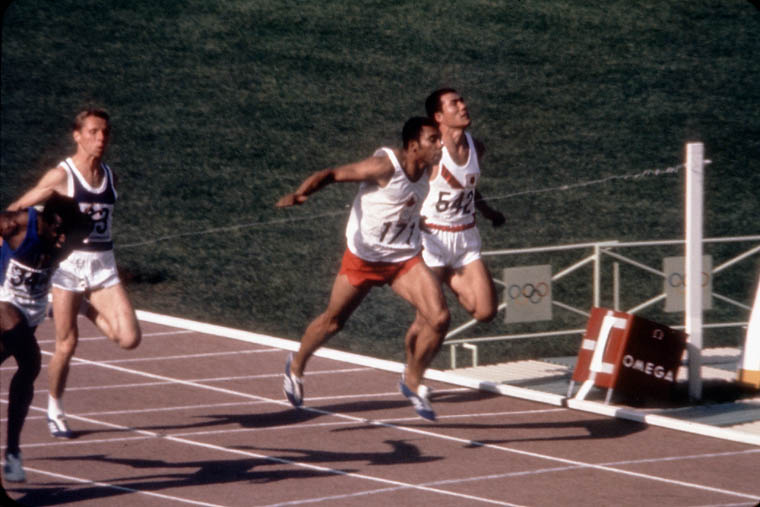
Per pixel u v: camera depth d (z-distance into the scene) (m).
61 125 61.31
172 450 23.34
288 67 69.56
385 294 38.59
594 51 72.06
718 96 66.50
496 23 75.94
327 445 23.97
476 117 63.78
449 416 26.33
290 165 56.66
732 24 75.38
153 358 30.36
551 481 21.91
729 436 24.75
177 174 54.19
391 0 79.06
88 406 26.20
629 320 26.95
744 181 55.53
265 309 37.47
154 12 76.12
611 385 26.92
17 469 20.56
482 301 26.42
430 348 23.92
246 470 22.22
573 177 56.06
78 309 23.61
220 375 29.12
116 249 43.38
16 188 53.75
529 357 33.44
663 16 77.56
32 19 73.62
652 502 20.78
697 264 27.81
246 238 45.22
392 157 23.17
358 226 23.92
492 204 50.75
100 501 20.22
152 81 67.06
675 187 53.38
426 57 71.56
